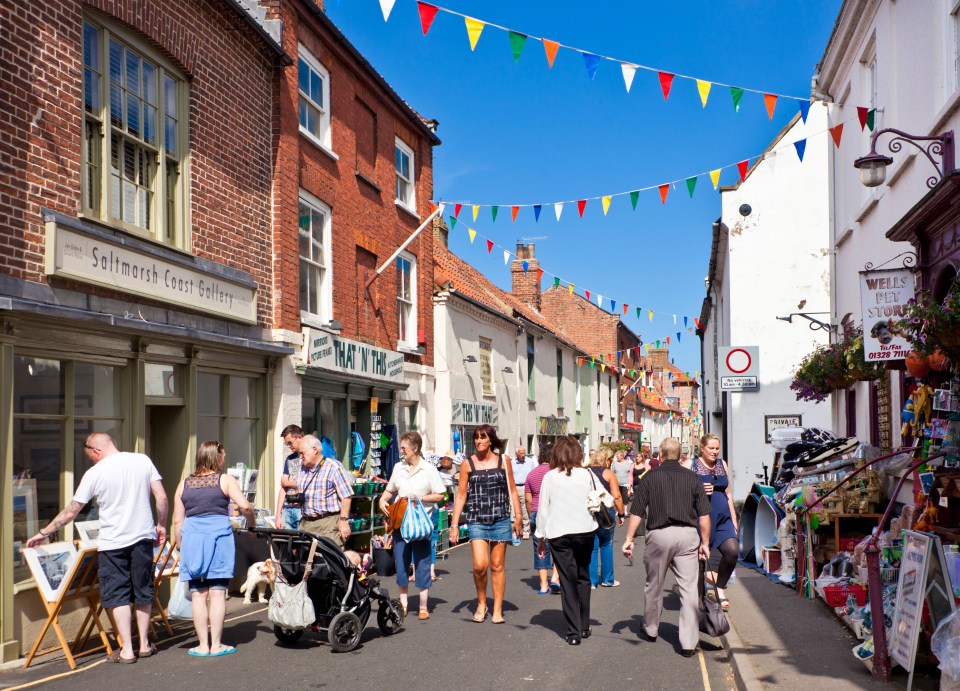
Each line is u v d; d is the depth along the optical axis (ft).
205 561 24.77
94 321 27.17
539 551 36.24
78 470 27.96
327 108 49.39
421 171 65.31
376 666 23.56
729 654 24.26
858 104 43.60
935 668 20.93
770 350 71.20
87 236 27.84
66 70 27.71
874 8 39.19
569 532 26.32
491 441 30.07
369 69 53.42
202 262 35.04
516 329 90.94
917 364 27.81
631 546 26.14
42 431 26.45
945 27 30.55
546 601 34.22
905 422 31.91
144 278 30.86
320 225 48.67
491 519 29.43
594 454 38.04
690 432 240.12
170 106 34.17
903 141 35.06
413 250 63.77
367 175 55.42
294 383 42.55
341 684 21.72
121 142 31.09
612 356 152.15
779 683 20.26
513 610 32.12
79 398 28.14
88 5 28.96
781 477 43.27
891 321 30.63
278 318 41.39
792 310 71.26
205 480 25.49
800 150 36.22
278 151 42.01
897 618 20.43
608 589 37.37
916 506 27.50
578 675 22.57
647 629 26.71
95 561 25.11
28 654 24.67
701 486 25.71
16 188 25.34
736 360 70.64
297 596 25.35
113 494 24.22
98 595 25.38
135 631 27.73
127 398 30.32
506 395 87.71
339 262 50.19
